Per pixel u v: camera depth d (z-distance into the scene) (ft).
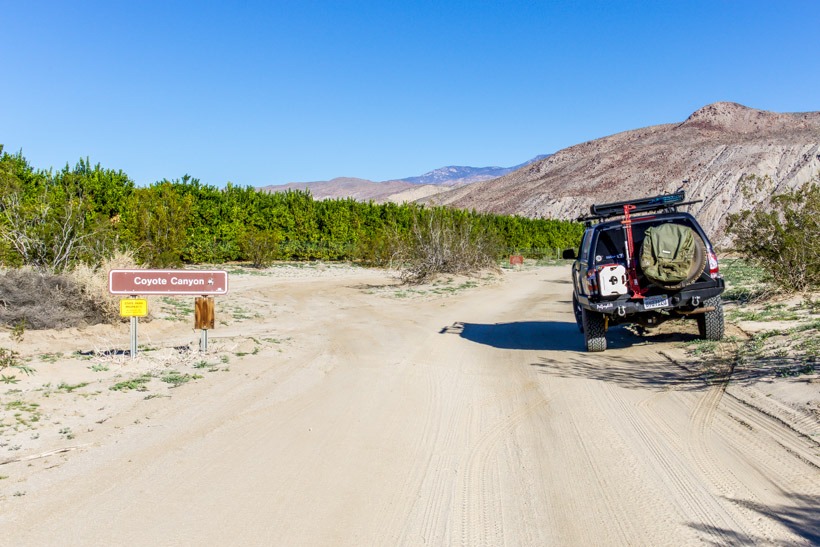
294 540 13.99
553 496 16.34
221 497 16.31
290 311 60.13
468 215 134.00
